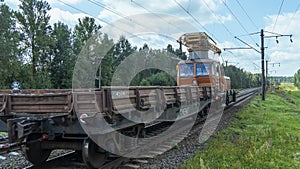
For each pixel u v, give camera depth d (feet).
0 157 24.49
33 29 157.69
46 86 147.23
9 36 136.05
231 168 21.93
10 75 131.34
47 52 168.04
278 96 149.69
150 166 21.95
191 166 21.45
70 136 19.57
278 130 39.73
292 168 22.82
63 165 21.61
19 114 19.61
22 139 18.49
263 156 25.00
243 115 54.60
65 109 18.43
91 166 19.51
